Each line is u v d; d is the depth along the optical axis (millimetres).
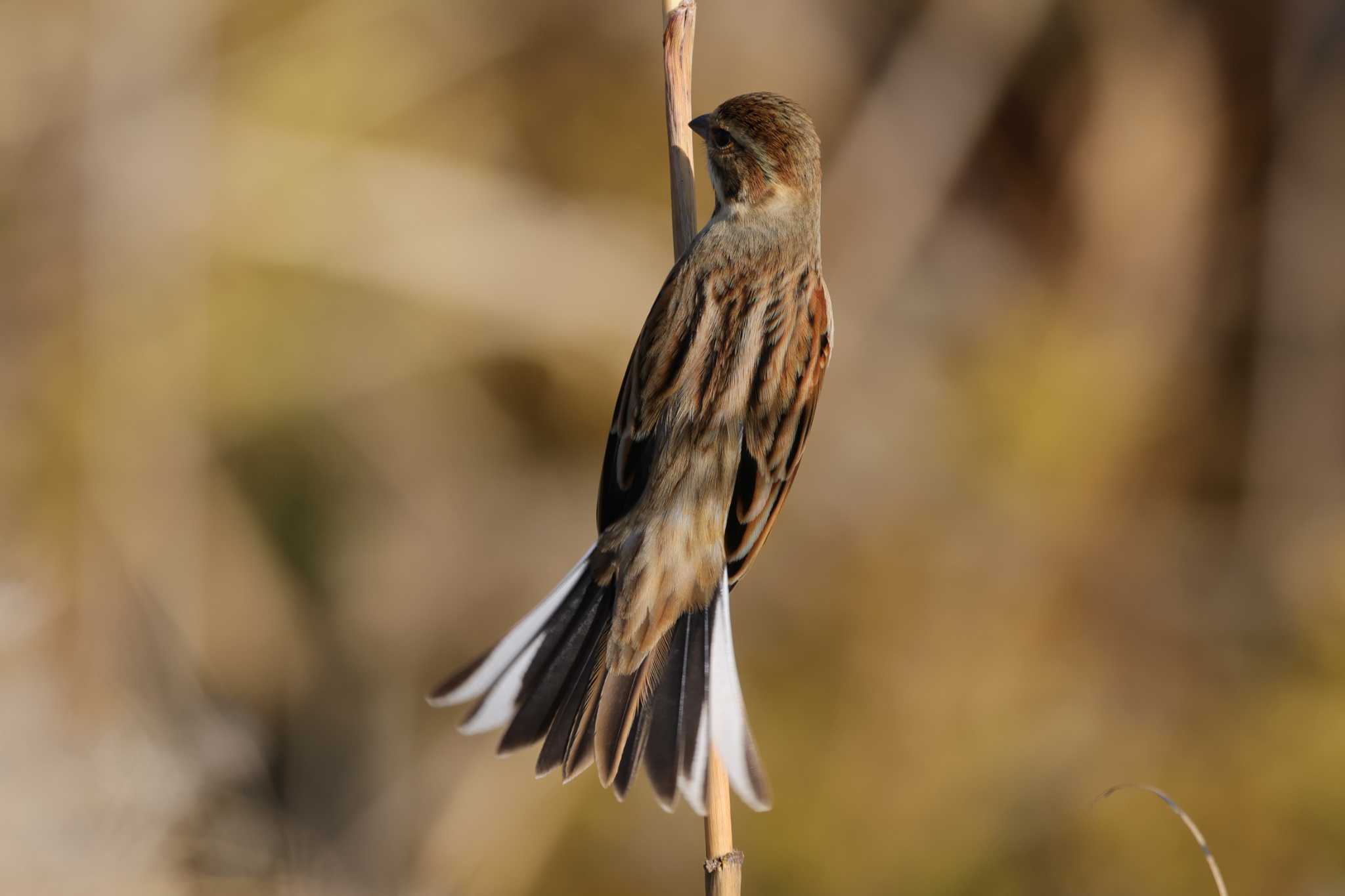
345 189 12953
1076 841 11133
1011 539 12305
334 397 12984
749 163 7203
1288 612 11969
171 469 12305
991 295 14031
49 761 9992
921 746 11398
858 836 11164
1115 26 14281
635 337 13414
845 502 12570
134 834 9836
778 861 11148
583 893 11789
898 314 13758
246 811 10945
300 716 12641
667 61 6965
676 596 6391
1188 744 11523
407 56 13242
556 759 5840
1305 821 11086
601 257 13492
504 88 13680
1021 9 14188
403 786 12484
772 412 6777
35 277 12242
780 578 12203
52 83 12336
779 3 14102
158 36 12508
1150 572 12508
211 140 12648
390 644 13078
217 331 12586
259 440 12820
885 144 13977
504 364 13430
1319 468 13703
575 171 13742
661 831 11750
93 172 12398
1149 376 13344
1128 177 14156
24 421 11938
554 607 6266
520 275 13289
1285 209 14156
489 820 12023
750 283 6957
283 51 12891
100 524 11875
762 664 11820
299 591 12867
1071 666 11992
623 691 6086
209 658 12398
